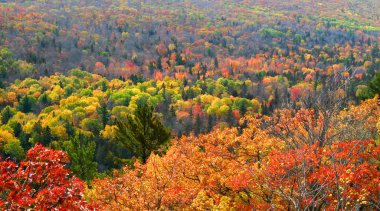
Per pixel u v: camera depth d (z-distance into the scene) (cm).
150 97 13462
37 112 13575
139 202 1589
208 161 1803
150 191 1609
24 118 12019
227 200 1520
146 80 18188
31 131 10338
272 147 1720
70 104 12788
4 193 1012
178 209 1572
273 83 15912
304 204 1116
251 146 1723
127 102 13525
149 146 2422
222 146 1895
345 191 1101
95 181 2130
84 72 18175
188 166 1802
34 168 1034
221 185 1702
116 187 1773
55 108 13100
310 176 1205
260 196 1477
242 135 1836
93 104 12962
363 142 1399
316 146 1409
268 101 12900
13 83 16600
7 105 13212
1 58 18100
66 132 10362
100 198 1734
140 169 2041
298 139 1702
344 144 1361
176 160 1795
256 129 1889
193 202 1505
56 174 1027
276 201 1369
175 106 13375
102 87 16200
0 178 968
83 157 2692
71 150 2750
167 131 2444
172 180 1659
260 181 1324
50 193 944
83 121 11138
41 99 13975
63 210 945
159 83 16688
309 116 1606
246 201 1670
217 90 15212
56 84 16075
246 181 1426
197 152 1978
